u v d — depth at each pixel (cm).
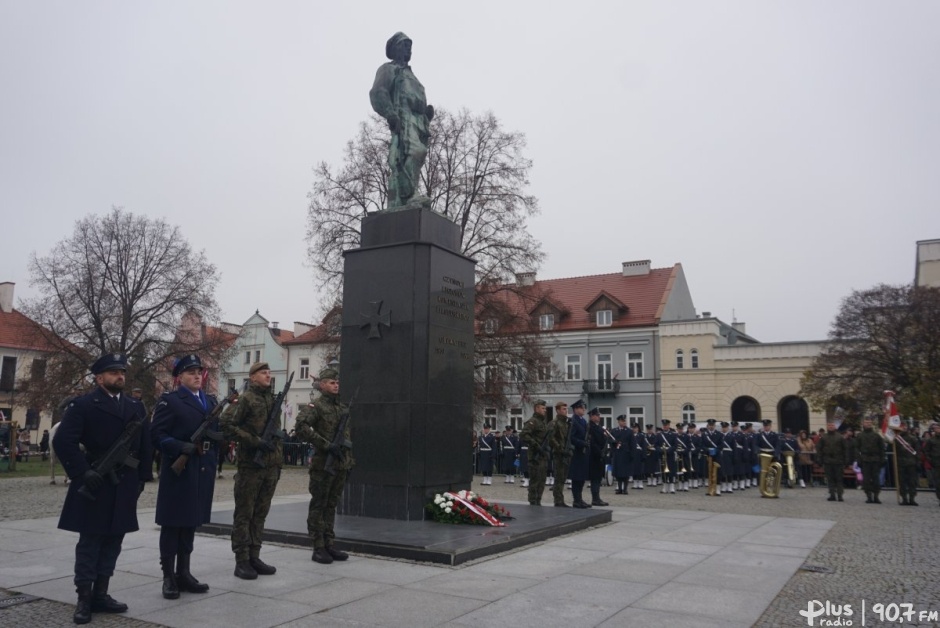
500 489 2303
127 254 3419
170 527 663
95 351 3303
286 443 3622
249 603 637
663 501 1805
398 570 773
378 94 1286
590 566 812
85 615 582
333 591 679
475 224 3089
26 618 604
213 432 687
